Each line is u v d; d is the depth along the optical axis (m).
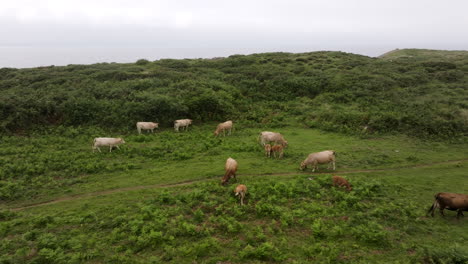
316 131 26.22
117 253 10.46
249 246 10.50
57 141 22.66
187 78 38.38
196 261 10.03
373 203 13.75
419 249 10.35
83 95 29.97
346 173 17.47
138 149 21.12
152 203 13.86
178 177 16.91
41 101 27.05
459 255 9.39
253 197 14.04
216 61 53.19
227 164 16.44
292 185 15.11
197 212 12.69
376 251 10.48
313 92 36.16
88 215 12.86
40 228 12.07
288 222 12.12
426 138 23.38
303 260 10.01
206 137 24.33
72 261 10.03
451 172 17.61
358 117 26.92
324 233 11.31
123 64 51.78
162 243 10.90
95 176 17.11
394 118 25.53
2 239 11.35
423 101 30.16
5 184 15.59
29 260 10.12
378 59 56.66
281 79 38.59
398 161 19.22
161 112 28.16
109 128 25.81
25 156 19.31
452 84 36.59
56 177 16.88
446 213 12.96
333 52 62.56
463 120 25.17
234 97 33.97
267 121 29.00
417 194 14.74
